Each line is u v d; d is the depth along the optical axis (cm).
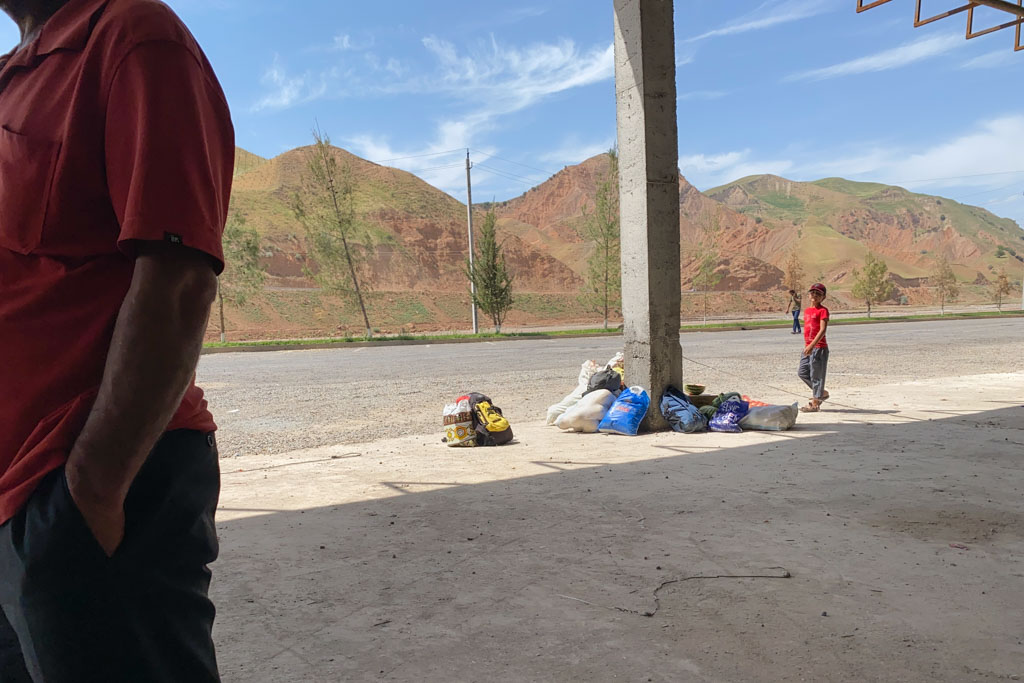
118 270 113
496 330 3747
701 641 274
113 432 99
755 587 326
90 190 109
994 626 283
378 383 1361
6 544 109
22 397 111
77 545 103
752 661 258
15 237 110
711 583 331
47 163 107
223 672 256
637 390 781
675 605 308
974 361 1603
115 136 106
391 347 2816
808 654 262
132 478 103
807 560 359
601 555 371
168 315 101
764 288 12938
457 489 524
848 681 242
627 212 805
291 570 360
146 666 113
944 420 802
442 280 10750
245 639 283
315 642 280
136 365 99
